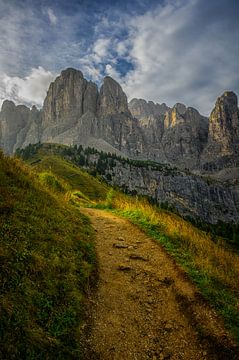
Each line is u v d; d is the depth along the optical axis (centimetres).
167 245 1314
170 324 807
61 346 621
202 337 748
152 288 981
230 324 777
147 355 699
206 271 1055
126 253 1254
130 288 973
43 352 578
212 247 1405
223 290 952
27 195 1216
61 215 1297
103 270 1066
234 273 1120
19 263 764
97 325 761
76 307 762
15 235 882
